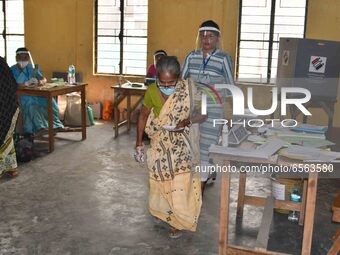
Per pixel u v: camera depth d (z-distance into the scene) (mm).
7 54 8438
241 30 6980
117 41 7703
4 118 4207
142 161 3150
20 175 4586
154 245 3102
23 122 5727
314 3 6500
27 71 5852
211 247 3092
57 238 3184
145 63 7652
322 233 3344
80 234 3250
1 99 4137
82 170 4793
